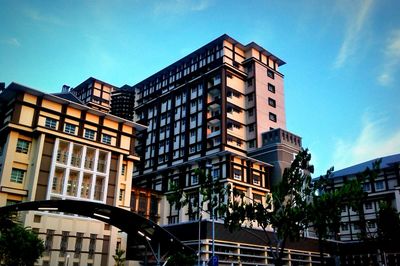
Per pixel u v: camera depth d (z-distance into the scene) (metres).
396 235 50.25
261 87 89.81
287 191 30.78
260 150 82.25
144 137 98.75
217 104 84.62
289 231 29.19
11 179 50.75
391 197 75.94
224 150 77.88
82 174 56.16
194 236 55.88
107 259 55.12
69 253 51.94
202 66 92.38
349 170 84.50
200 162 79.62
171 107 94.25
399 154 83.25
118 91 103.00
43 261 49.44
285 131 82.81
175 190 30.02
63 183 53.88
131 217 36.94
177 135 89.94
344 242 74.62
